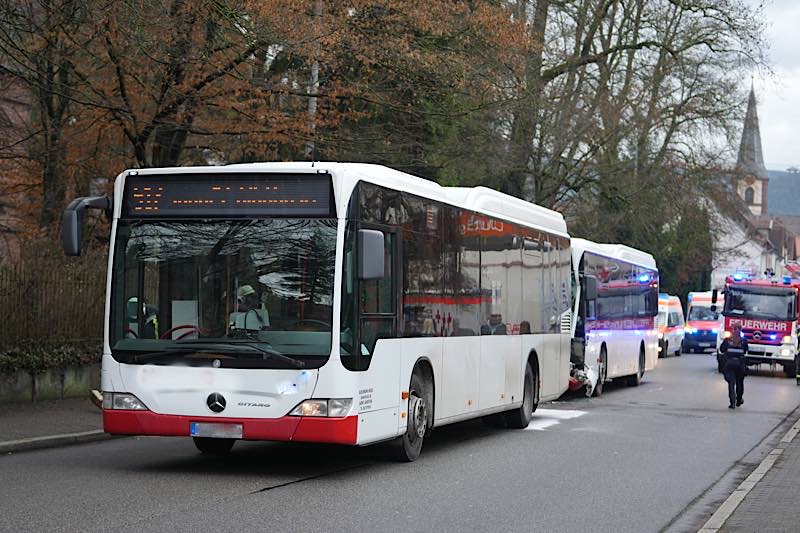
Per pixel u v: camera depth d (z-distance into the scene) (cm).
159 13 1928
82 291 2203
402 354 1446
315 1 2297
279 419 1290
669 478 1439
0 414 1895
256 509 1106
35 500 1135
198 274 1334
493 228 1839
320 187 1322
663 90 4625
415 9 2459
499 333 1862
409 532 1015
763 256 11831
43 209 2570
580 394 3033
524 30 2788
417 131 2970
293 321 1300
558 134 4147
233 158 2720
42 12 1895
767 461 1630
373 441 1362
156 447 1661
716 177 4850
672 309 6562
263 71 2450
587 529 1066
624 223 4756
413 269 1488
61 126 2431
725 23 4428
